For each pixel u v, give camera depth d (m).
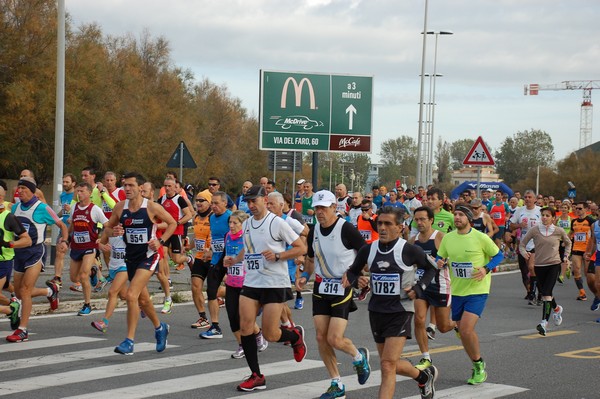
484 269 14.99
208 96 119.56
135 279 16.78
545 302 21.41
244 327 14.15
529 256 22.98
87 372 15.22
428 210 16.52
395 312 12.40
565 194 161.38
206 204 20.16
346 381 14.92
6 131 64.31
